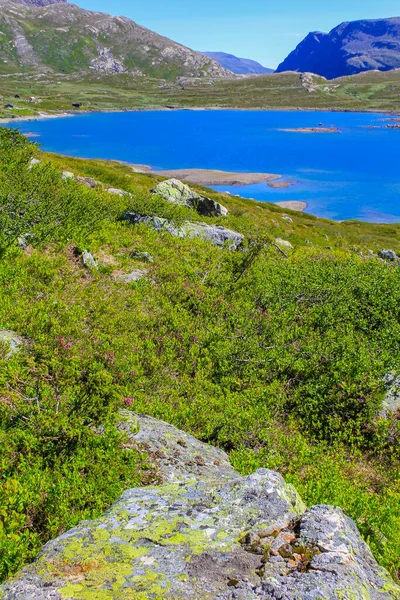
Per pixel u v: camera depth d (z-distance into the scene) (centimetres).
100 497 660
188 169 11794
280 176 11175
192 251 2277
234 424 1047
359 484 954
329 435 1170
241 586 376
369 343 1520
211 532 461
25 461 696
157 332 1466
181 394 1194
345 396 1248
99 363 1088
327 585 375
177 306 1656
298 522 478
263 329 1623
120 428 864
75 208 2131
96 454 749
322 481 830
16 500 598
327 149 15650
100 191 3031
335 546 433
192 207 3712
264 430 1048
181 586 377
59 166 3638
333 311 1733
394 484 986
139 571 399
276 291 1903
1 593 373
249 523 474
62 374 991
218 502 520
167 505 523
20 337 1154
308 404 1234
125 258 1950
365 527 721
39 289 1478
